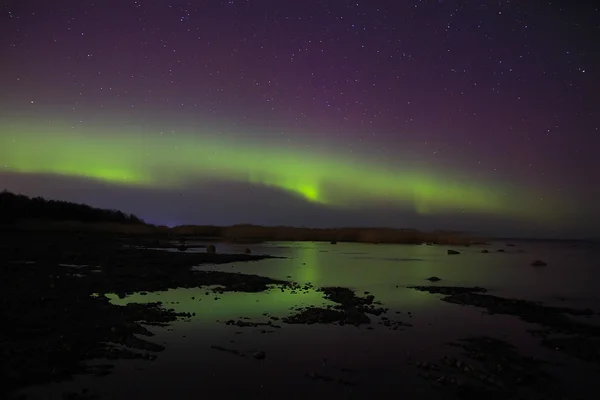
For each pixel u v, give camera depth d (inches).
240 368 264.1
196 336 328.8
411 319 413.7
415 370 269.7
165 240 1684.3
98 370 250.4
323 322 385.7
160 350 292.4
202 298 478.0
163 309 412.2
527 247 2369.6
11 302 389.1
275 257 1150.3
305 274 765.3
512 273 869.2
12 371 237.1
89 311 378.3
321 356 291.7
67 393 214.4
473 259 1274.6
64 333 309.1
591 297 573.9
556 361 295.9
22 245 917.2
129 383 234.1
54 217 1565.0
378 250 1715.1
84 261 730.8
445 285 668.1
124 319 359.9
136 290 506.0
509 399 231.3
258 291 542.0
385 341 332.5
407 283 675.4
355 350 307.6
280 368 266.2
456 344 330.6
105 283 531.8
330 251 1577.3
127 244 1221.7
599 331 381.1
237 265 874.8
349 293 542.9
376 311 440.8
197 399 217.8
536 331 376.8
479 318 423.8
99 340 301.6
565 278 788.6
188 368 260.4
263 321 382.3
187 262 842.8
